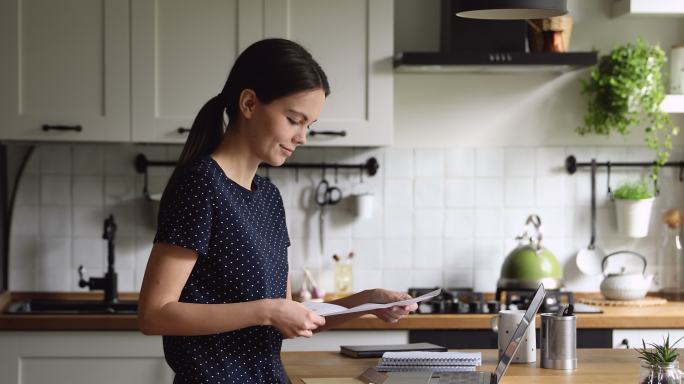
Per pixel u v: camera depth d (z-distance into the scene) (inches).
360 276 173.5
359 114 156.7
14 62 152.9
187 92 154.9
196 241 79.2
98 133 153.9
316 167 171.3
